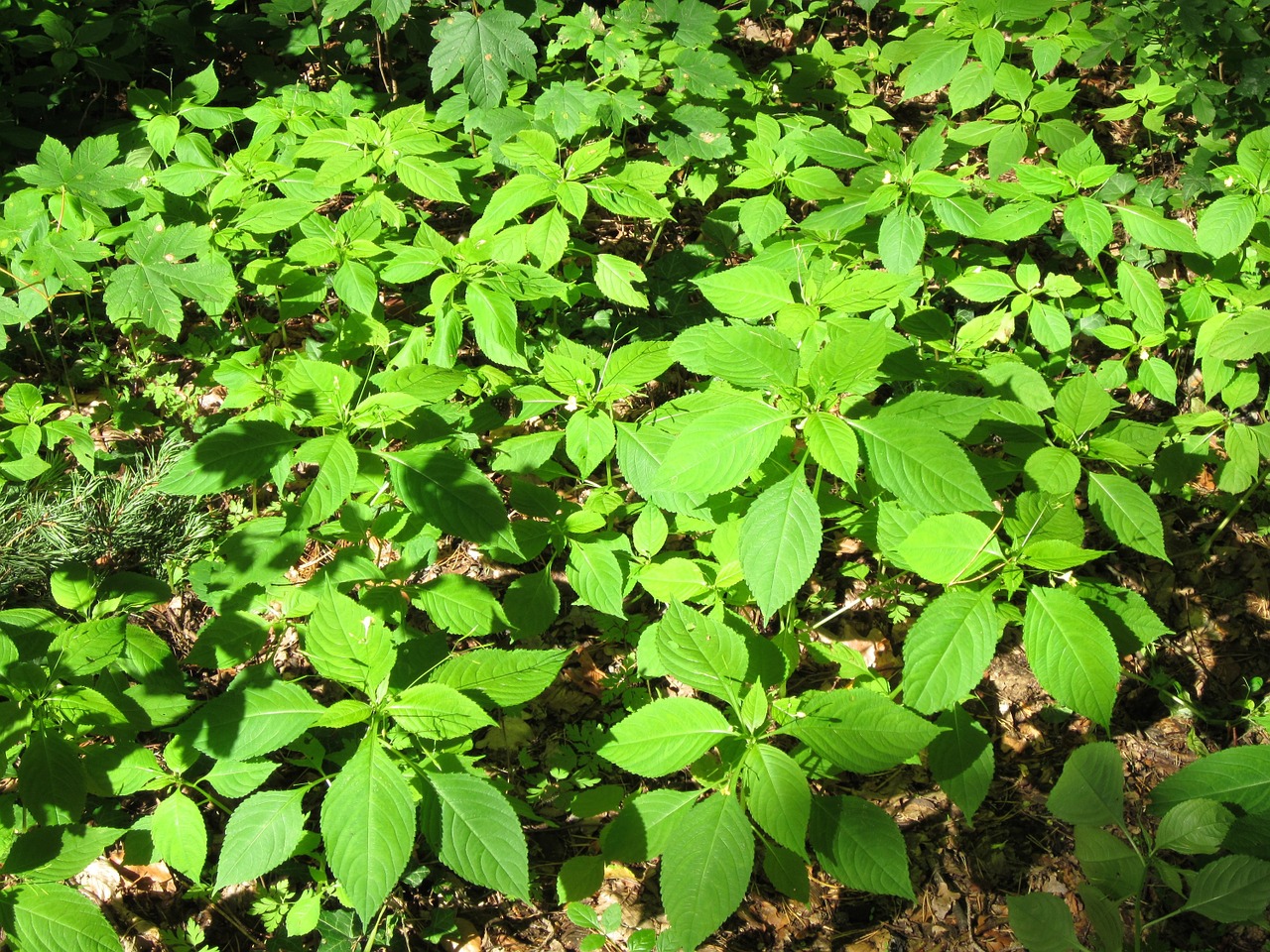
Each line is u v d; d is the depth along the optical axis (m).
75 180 1.13
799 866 0.86
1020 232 1.07
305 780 1.03
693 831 0.80
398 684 0.87
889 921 0.97
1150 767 1.06
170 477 0.85
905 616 1.12
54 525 1.04
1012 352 1.18
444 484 0.88
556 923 0.96
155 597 0.96
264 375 1.08
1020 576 0.86
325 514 0.85
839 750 0.82
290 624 0.96
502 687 0.84
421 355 1.09
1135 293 1.11
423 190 1.11
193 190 1.17
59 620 0.92
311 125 1.24
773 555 0.84
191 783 0.87
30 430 1.08
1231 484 1.10
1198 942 0.95
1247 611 1.18
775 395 0.91
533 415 1.00
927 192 1.08
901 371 0.97
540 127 1.17
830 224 1.11
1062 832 1.02
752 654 0.93
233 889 0.96
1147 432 1.07
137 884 0.96
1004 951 0.95
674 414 1.01
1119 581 1.20
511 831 0.80
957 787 0.89
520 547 0.97
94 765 0.85
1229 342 1.06
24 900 0.79
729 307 0.96
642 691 1.07
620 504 1.03
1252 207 1.10
